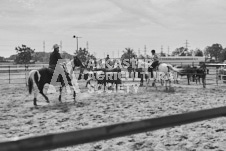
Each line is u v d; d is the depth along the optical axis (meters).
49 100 11.38
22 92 14.63
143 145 4.79
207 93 13.68
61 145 0.73
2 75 30.94
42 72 10.02
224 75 20.25
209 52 119.94
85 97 12.36
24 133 5.77
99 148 4.68
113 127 0.86
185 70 20.09
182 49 95.44
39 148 0.69
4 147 0.63
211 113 1.19
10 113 8.36
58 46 10.27
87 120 7.12
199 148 4.62
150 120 0.95
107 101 10.95
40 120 7.21
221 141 5.01
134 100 11.16
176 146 4.74
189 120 1.09
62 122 6.93
